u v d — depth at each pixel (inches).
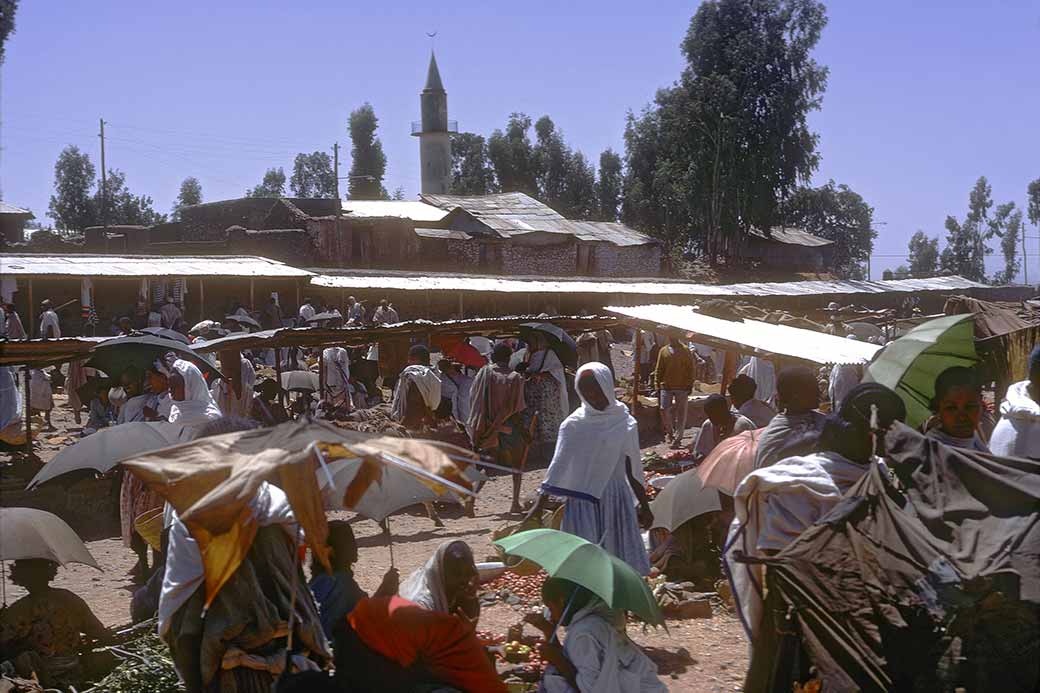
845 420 188.9
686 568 313.4
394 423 491.5
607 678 180.1
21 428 536.4
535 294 1796.3
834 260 3548.2
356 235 1765.5
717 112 2497.5
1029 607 153.9
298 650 175.2
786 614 175.0
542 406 477.1
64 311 1298.0
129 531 318.3
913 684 158.1
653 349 899.4
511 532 362.3
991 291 2353.6
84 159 3250.5
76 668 227.8
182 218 1911.9
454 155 3823.8
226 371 564.1
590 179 3540.8
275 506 169.8
